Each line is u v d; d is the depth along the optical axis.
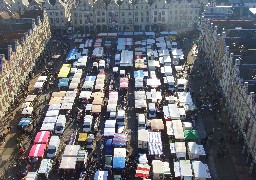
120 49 174.62
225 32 141.62
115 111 125.69
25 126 120.50
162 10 196.12
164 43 179.25
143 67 156.25
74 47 182.00
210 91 141.25
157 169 98.88
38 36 166.00
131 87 146.62
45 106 133.88
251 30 143.38
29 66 153.50
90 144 111.62
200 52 173.62
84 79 151.50
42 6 196.75
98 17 197.88
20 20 165.50
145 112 128.50
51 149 108.12
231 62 122.75
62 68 156.00
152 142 109.38
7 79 129.12
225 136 116.62
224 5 199.00
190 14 197.88
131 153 110.06
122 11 196.00
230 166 104.94
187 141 112.00
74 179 99.62
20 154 110.00
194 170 98.25
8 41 141.88
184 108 126.56
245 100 106.19
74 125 122.81
